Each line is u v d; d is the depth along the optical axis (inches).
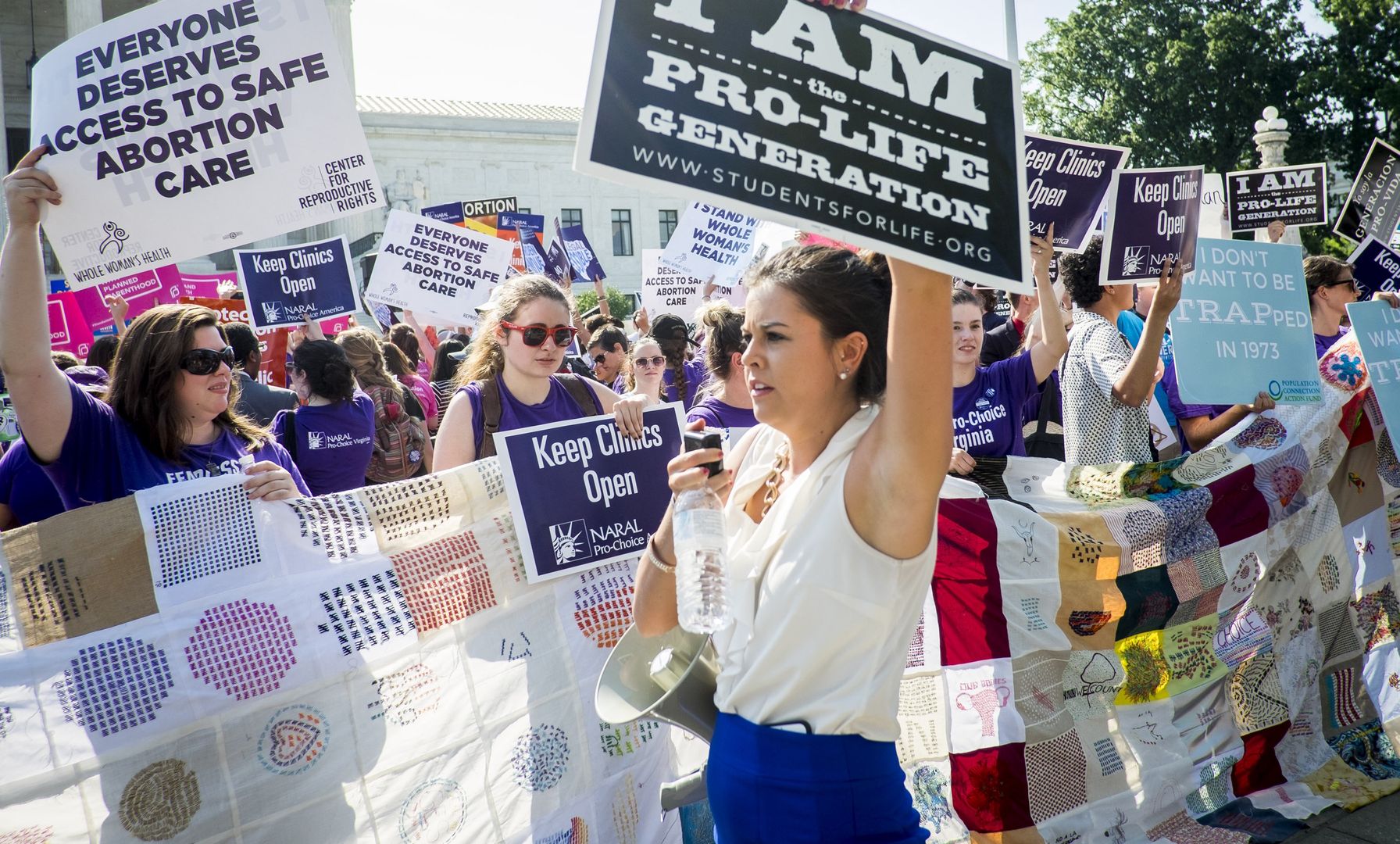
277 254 294.8
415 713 98.7
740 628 67.1
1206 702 128.3
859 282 66.6
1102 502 128.1
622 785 108.1
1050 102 1393.9
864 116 60.7
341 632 96.6
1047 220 175.0
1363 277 283.4
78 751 86.8
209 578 93.4
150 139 114.4
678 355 241.6
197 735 90.7
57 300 340.2
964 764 114.0
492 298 131.0
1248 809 126.3
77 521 90.2
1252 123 1236.5
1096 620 121.3
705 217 354.0
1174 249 147.4
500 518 105.5
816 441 67.9
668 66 58.9
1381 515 150.3
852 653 63.7
